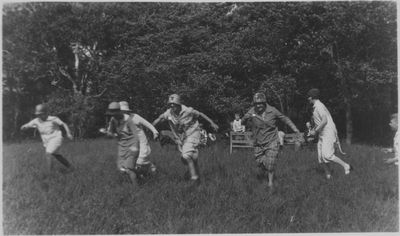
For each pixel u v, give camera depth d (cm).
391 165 910
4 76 2589
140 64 2041
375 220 564
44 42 2606
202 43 2072
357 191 675
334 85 1988
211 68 1914
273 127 743
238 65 1852
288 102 2036
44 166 896
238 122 1603
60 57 2792
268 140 740
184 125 749
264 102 745
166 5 2333
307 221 549
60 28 2502
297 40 1819
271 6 1831
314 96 849
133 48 2150
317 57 1894
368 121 2081
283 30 1836
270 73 1930
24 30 2486
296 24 1828
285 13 1784
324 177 809
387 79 1756
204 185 691
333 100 2011
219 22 2161
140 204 587
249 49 1825
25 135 2603
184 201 603
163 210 571
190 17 2194
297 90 1938
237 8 2097
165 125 2125
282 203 595
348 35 1734
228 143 1623
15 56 2561
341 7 1686
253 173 830
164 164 932
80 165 926
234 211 566
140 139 800
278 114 741
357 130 2123
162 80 2034
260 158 750
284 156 1105
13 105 2625
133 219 540
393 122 910
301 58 1886
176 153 1138
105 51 2688
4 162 903
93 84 2738
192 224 529
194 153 745
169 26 2220
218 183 702
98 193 635
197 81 1808
